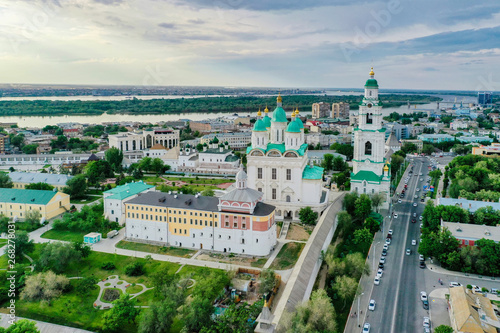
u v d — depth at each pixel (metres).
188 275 160.12
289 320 120.44
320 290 135.00
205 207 197.75
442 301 151.00
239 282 164.00
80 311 148.25
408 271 175.25
